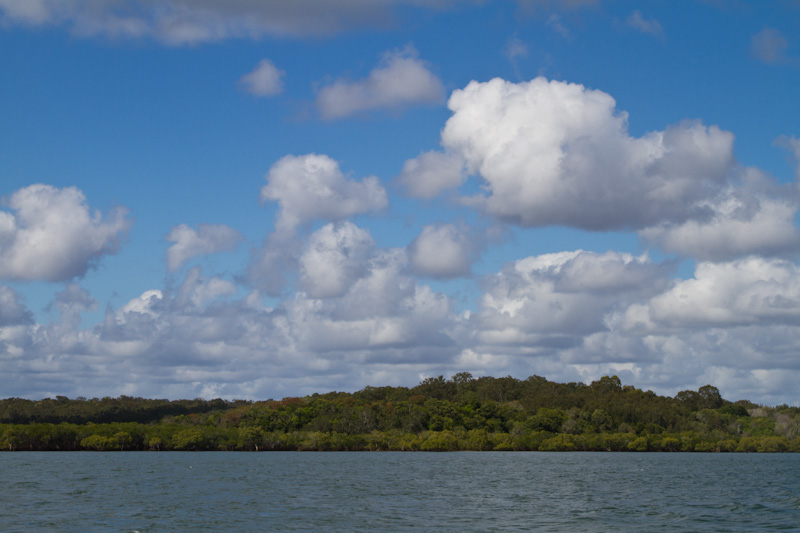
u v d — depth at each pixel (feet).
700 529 229.25
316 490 345.51
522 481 413.80
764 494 345.51
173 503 282.97
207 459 632.38
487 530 223.51
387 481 405.18
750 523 242.37
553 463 614.75
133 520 236.22
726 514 265.54
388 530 221.46
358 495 322.96
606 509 278.46
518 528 228.22
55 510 258.16
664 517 256.32
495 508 278.05
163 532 213.87
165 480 392.68
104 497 301.63
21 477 400.88
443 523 236.43
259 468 513.45
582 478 442.91
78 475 419.74
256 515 251.39
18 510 256.93
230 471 476.54
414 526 229.66
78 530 215.72
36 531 213.46
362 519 243.81
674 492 352.69
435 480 415.44
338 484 382.22
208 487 353.92
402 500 303.68
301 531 217.97
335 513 258.57
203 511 260.21
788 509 282.15
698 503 302.04
